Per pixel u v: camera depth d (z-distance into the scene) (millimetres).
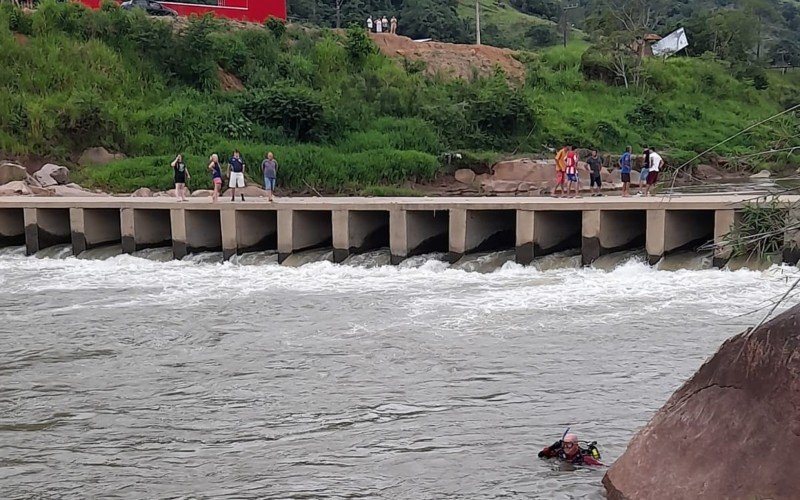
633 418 11312
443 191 41250
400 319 17281
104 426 11672
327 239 27547
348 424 11484
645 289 19250
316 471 9977
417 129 45000
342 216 24844
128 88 42438
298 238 25938
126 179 36750
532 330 16000
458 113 46688
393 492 9336
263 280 22625
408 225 24438
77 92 40750
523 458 10094
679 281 19891
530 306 18000
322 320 17469
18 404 12680
